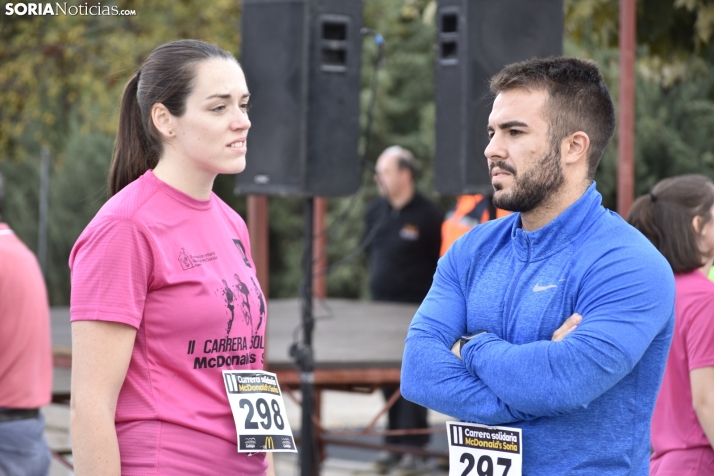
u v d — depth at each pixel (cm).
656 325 390
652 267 393
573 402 377
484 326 418
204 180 442
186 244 430
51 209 2827
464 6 923
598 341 379
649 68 1365
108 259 407
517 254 416
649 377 401
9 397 619
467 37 922
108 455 401
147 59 446
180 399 420
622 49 972
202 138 429
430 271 1412
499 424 403
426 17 1438
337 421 1595
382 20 2814
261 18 916
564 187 408
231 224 471
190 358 422
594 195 412
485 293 421
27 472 628
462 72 926
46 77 2103
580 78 409
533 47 929
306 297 898
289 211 3191
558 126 403
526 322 401
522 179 404
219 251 444
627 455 391
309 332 894
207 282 428
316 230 1449
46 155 1420
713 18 1114
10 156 2386
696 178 558
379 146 2914
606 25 1234
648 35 1211
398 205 1402
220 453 426
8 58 2078
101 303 403
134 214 416
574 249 402
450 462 413
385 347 1035
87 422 399
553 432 389
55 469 1019
